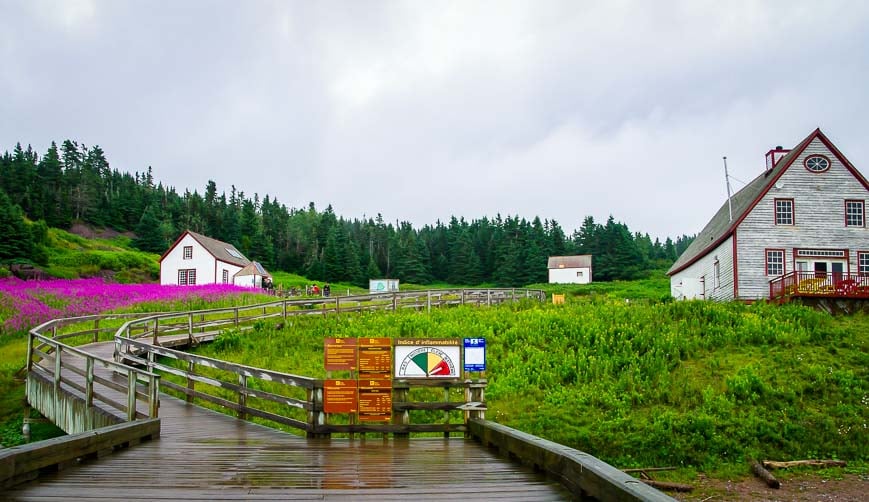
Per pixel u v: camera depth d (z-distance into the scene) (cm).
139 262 7900
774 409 1641
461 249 11181
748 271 3164
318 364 2050
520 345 2200
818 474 1333
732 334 2197
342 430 1098
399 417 1122
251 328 2530
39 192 11012
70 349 1331
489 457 909
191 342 2333
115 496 651
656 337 2175
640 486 519
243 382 1302
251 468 817
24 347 2348
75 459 814
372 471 806
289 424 1138
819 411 1630
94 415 1184
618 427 1525
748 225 3191
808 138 3234
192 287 4688
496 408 1661
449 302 3206
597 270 10350
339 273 10319
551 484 728
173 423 1227
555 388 1792
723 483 1282
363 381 1115
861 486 1262
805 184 3216
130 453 913
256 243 11006
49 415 1446
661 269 11150
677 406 1661
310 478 760
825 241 3186
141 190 13725
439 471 805
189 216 12719
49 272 6519
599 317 2536
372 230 15100
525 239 11675
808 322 2388
